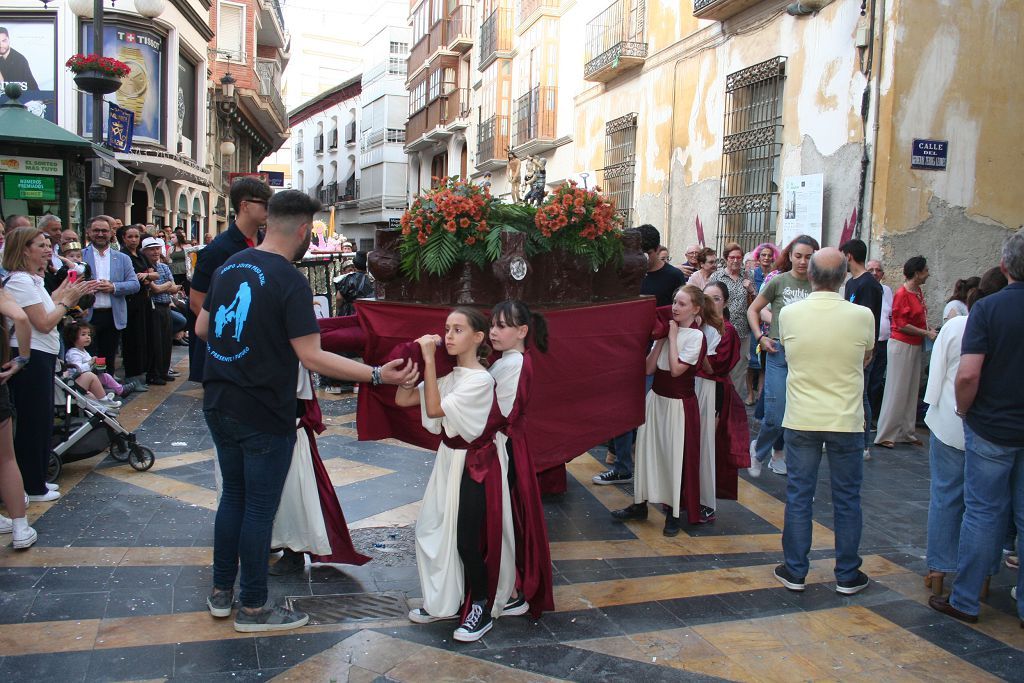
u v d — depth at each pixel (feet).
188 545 14.60
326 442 22.90
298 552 13.74
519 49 65.41
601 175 49.19
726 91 35.06
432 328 13.07
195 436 22.82
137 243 29.19
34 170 27.63
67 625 11.44
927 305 27.58
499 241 13.14
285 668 10.51
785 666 11.08
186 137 64.90
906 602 13.32
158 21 55.16
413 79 105.19
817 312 13.25
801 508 13.56
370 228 146.00
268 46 114.83
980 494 12.44
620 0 45.34
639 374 15.94
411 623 11.98
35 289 15.52
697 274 26.09
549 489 18.37
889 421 24.03
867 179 27.14
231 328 11.09
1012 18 27.37
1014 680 10.89
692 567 14.60
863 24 27.12
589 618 12.36
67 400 18.28
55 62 51.80
